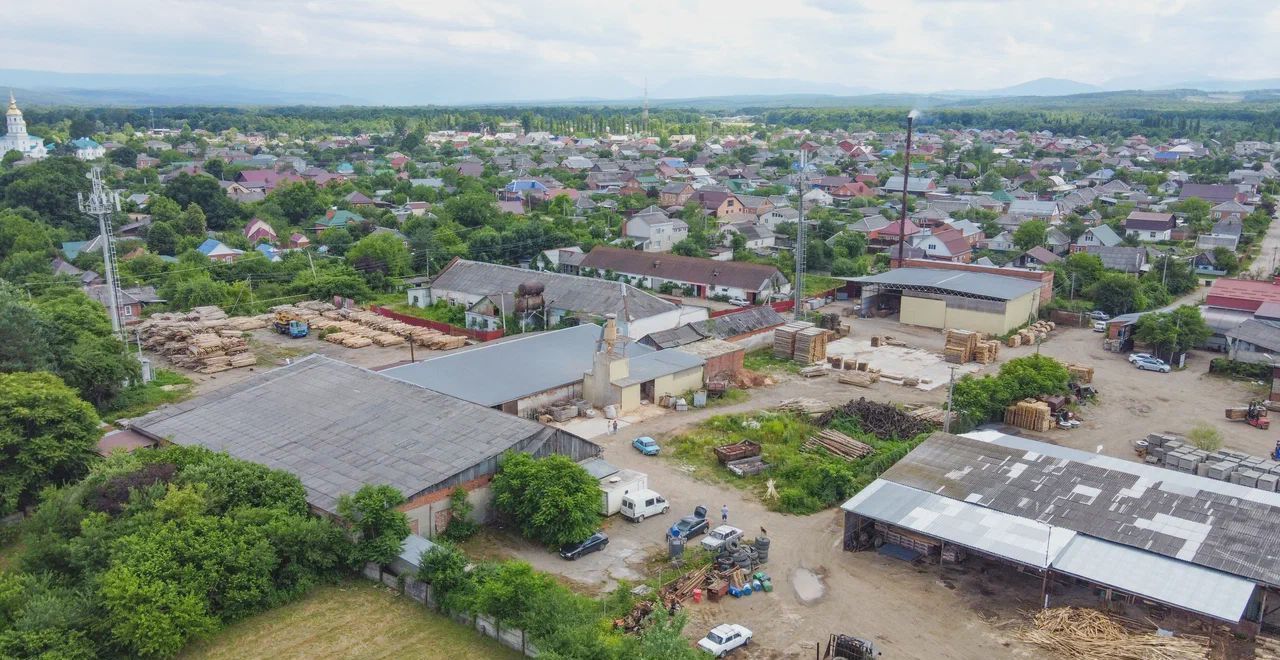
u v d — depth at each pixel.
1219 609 29.05
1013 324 77.81
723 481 44.75
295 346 72.19
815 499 42.06
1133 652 29.33
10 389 40.22
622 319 71.50
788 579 35.03
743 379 61.47
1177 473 39.38
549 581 31.88
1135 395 60.62
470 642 30.50
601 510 40.28
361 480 37.75
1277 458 48.53
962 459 41.28
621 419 53.66
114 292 61.34
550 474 37.50
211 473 35.47
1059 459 40.78
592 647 26.86
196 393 59.31
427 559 32.78
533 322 77.06
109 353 56.81
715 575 34.47
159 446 43.78
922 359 68.94
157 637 28.45
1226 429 53.66
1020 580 34.94
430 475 37.59
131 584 28.84
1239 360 66.38
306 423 44.19
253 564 31.95
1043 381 55.47
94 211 59.56
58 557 32.34
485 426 42.06
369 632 31.00
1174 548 32.69
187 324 74.12
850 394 60.03
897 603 33.25
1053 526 34.91
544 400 53.91
